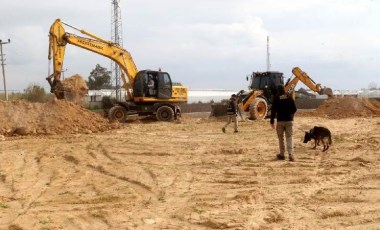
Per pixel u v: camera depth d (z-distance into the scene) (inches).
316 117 1158.3
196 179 390.3
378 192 331.0
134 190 356.8
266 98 1146.7
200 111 1903.3
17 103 815.7
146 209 297.4
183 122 1061.8
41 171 434.9
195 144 607.5
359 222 262.8
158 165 458.9
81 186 368.8
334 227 254.1
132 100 1146.7
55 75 1038.4
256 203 308.0
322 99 1966.0
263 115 1072.8
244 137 695.1
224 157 499.8
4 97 1846.7
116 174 417.1
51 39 1045.8
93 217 279.9
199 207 299.1
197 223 265.9
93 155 526.0
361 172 402.9
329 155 497.7
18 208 303.9
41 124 794.8
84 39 1106.1
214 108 1118.4
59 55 1047.0
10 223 267.3
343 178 381.7
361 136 662.5
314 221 265.7
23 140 678.5
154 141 645.3
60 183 381.1
